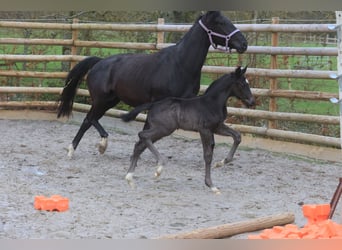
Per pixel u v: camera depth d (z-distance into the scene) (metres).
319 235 5.71
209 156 8.46
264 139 12.16
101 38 16.61
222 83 8.50
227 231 6.03
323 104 13.35
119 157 11.16
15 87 15.13
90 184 8.88
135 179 9.30
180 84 9.60
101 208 7.40
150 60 9.88
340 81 6.02
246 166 10.52
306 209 6.68
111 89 10.48
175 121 8.40
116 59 10.48
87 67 11.20
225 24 9.33
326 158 11.03
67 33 17.17
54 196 7.42
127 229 6.48
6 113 15.32
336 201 6.66
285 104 13.39
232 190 8.71
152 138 8.47
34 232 6.22
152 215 7.15
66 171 9.79
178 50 9.63
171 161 10.88
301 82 13.62
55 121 15.04
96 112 10.91
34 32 17.58
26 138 12.83
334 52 11.17
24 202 7.57
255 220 6.37
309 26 11.52
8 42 14.99
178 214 7.25
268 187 8.98
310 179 9.60
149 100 9.92
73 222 6.70
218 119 8.45
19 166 10.02
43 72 15.16
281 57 12.71
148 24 13.84
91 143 12.52
